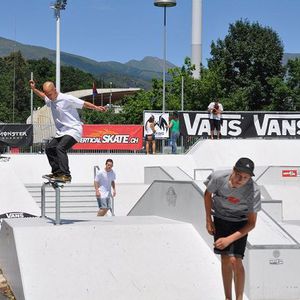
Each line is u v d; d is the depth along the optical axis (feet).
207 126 79.87
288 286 25.14
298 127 80.74
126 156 74.90
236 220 21.95
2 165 54.49
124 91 228.43
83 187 66.08
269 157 78.13
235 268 22.02
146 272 25.72
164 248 27.35
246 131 80.28
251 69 160.25
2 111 212.23
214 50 165.07
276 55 161.89
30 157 72.02
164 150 79.20
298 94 155.33
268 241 25.50
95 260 25.94
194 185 29.60
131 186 62.90
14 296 25.80
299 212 52.60
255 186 21.44
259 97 161.58
